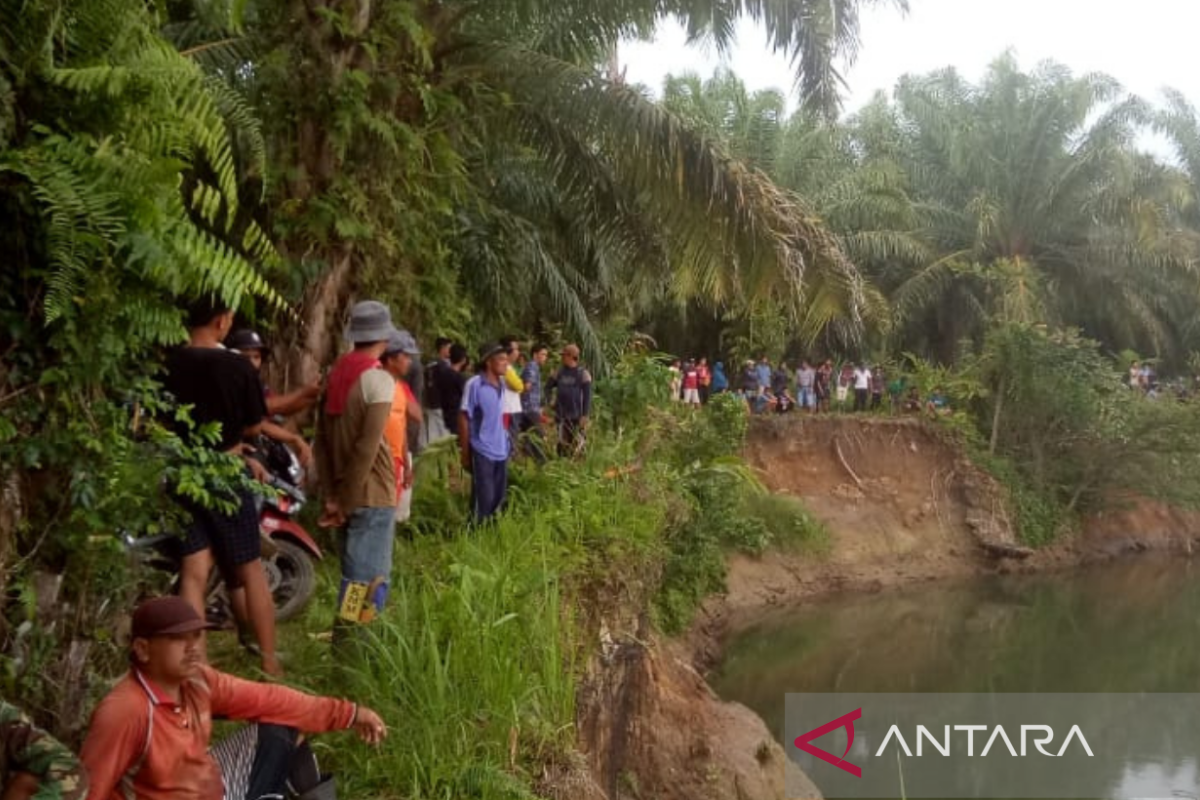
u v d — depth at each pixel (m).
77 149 3.46
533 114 11.04
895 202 27.39
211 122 3.97
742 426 20.00
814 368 27.69
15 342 3.54
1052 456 27.64
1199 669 17.58
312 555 6.66
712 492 17.78
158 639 3.47
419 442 8.78
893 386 27.83
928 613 21.00
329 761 4.79
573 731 5.76
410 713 4.89
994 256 29.75
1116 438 27.12
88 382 3.71
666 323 26.78
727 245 10.40
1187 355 34.38
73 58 3.67
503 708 5.12
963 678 16.77
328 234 8.15
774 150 26.00
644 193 11.06
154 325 3.81
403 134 8.54
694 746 9.91
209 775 3.63
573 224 15.16
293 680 5.29
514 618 5.65
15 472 3.58
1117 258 29.19
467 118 10.12
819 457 25.11
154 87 3.72
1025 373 26.89
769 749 11.41
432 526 8.05
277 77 8.08
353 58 8.34
